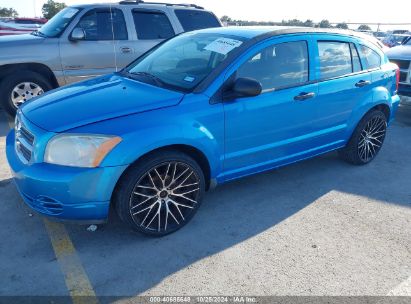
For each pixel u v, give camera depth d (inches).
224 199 153.3
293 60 150.0
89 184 107.8
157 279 107.8
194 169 126.4
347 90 169.9
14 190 151.9
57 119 114.0
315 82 157.0
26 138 119.8
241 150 139.9
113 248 120.3
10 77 237.9
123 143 109.3
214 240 126.3
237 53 135.3
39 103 130.0
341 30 174.6
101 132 108.7
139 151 111.0
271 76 143.1
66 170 107.3
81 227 130.1
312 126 161.0
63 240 123.3
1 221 131.7
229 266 113.9
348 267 115.2
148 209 121.0
